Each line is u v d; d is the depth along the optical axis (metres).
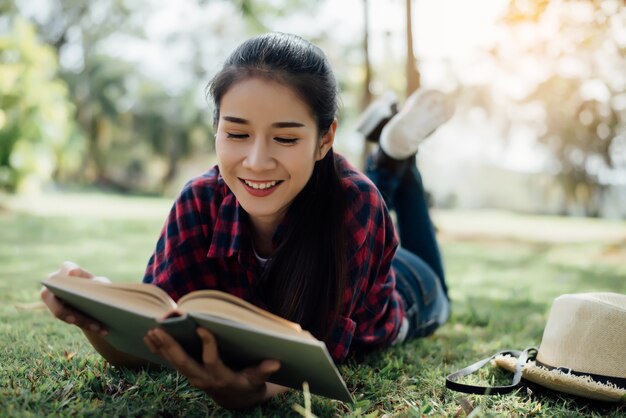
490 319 2.92
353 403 1.56
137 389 1.62
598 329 1.75
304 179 1.50
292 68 1.43
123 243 6.36
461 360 2.15
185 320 1.21
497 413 1.55
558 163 12.42
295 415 1.50
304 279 1.66
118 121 19.55
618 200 13.11
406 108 2.76
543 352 1.86
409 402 1.62
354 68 12.55
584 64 8.42
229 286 1.81
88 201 12.90
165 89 19.70
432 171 16.17
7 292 3.21
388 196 2.81
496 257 6.56
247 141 1.46
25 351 1.96
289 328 1.21
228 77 1.44
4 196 11.10
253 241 1.75
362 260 1.78
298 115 1.44
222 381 1.34
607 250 7.46
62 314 1.40
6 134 10.91
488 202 16.67
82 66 19.23
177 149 19.77
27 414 1.33
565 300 1.85
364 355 2.10
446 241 8.66
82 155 18.34
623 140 10.85
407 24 5.13
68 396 1.54
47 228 7.34
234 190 1.53
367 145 6.03
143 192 20.23
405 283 2.46
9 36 11.05
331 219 1.67
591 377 1.73
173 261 1.77
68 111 12.33
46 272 4.09
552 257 6.69
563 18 5.68
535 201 16.30
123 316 1.29
